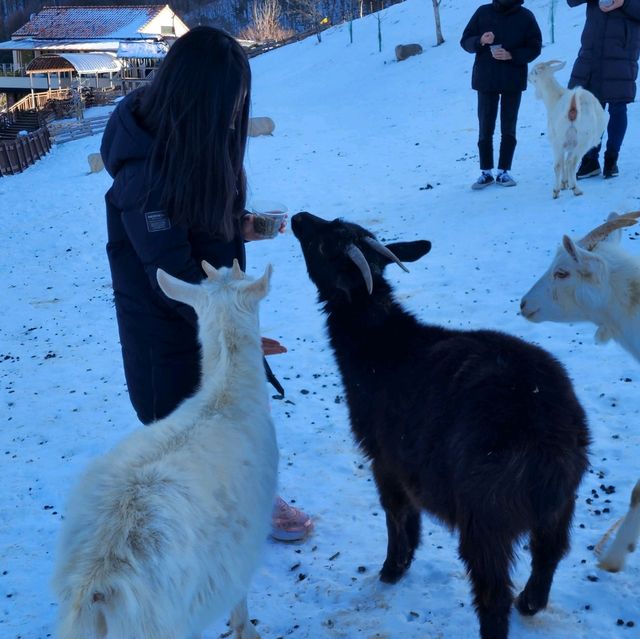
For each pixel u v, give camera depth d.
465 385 3.04
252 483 2.83
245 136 3.35
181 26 67.12
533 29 10.81
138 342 3.51
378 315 3.55
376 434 3.46
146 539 2.31
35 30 65.25
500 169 11.52
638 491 3.58
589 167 10.84
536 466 2.87
